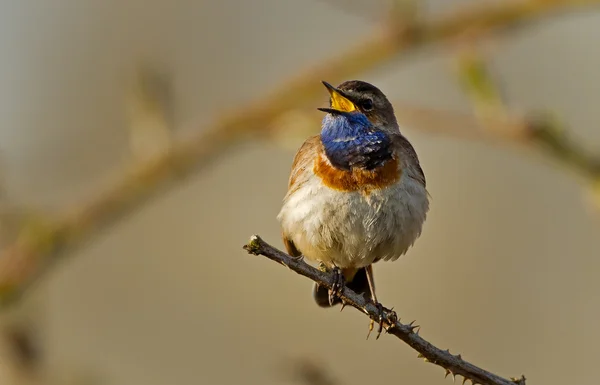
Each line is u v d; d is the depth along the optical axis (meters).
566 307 17.12
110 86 18.53
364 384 16.72
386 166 11.63
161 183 13.43
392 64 13.57
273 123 13.27
